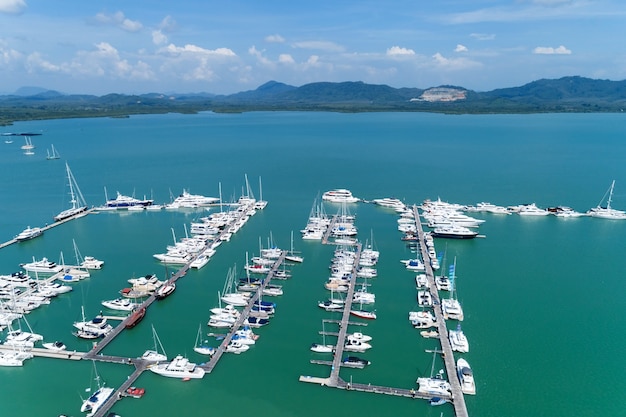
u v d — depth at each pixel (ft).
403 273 395.96
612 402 238.07
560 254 442.91
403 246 463.83
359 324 311.88
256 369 264.72
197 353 278.87
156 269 408.87
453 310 319.06
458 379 252.83
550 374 260.01
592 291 362.33
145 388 247.91
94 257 437.99
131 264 420.77
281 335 299.99
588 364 269.23
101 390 241.55
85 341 292.61
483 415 228.02
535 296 353.72
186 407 234.17
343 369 263.70
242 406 234.99
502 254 443.32
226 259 431.84
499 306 337.11
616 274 395.14
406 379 254.88
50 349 280.92
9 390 246.88
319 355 278.05
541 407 234.17
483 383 252.01
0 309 328.70
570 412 231.30
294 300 347.97
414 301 344.90
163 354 276.41
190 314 327.47
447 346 284.20
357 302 342.03
